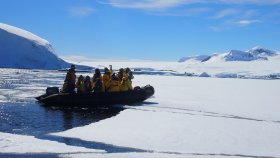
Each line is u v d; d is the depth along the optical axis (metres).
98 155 9.32
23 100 21.50
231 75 133.00
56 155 9.24
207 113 16.91
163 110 17.59
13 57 131.50
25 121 14.49
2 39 133.25
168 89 33.66
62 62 156.38
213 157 9.38
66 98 18.95
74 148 9.90
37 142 10.47
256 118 15.68
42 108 18.28
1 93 25.81
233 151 9.98
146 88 21.44
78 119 15.14
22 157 9.04
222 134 11.98
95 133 11.81
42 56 142.00
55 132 12.31
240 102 21.98
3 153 9.31
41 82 41.94
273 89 37.34
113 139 11.04
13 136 11.16
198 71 180.38
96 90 19.77
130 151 9.84
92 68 173.75
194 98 24.09
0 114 16.19
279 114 16.83
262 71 158.38
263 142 11.01
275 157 9.48
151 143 10.63
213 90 33.97
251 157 9.48
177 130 12.42
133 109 17.86
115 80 20.22
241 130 12.70
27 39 141.50
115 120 14.27
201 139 11.22
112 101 19.58
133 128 12.64
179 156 9.38
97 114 16.55
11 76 59.50
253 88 39.34
